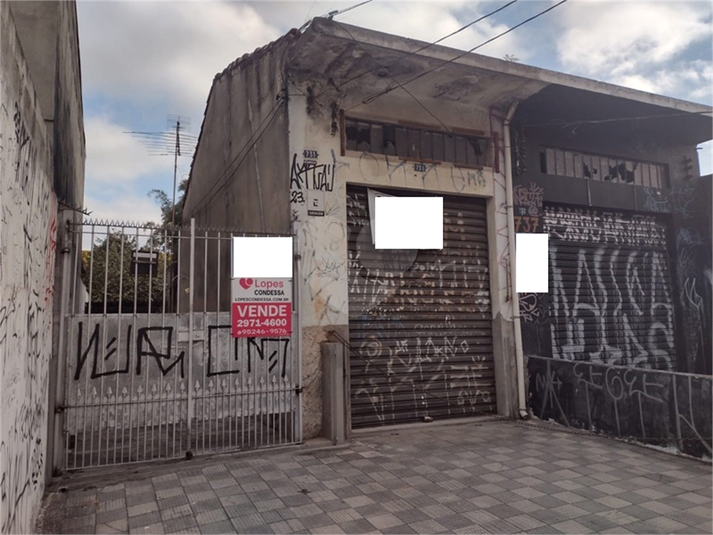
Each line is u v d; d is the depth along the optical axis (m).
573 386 6.52
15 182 2.64
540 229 7.63
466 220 7.31
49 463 4.39
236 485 4.36
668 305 8.68
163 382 5.04
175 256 11.45
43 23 4.46
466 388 7.02
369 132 6.70
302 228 6.07
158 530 3.52
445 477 4.62
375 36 5.62
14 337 2.70
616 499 4.14
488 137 7.38
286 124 6.25
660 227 8.88
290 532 3.51
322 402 5.89
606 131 8.31
